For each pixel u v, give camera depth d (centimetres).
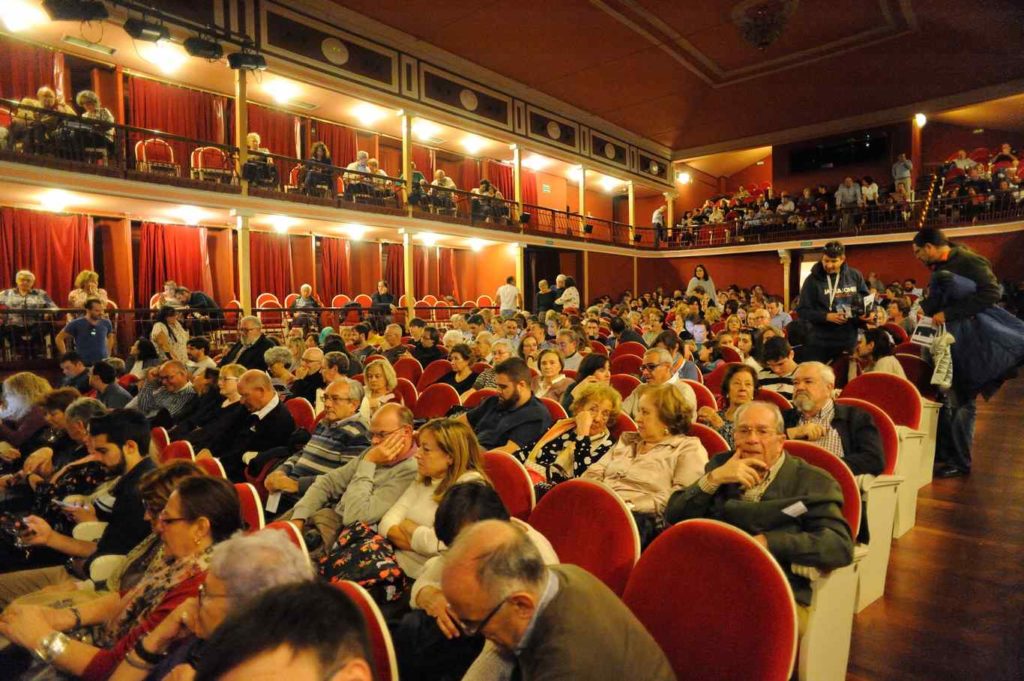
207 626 133
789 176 1977
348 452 333
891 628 251
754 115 1862
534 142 1627
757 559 149
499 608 125
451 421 254
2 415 476
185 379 529
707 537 161
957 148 1802
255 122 1199
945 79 1584
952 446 441
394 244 1480
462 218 1396
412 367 677
